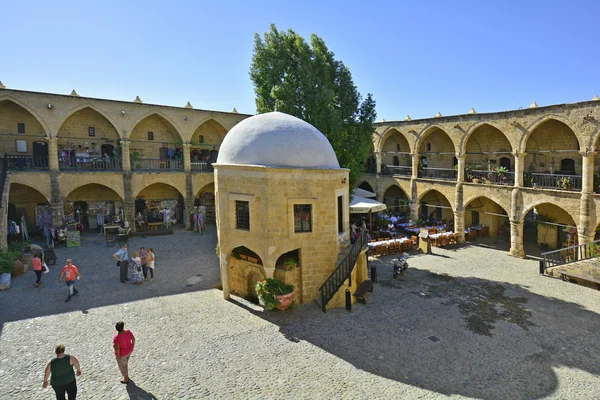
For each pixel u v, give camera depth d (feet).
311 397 27.96
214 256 67.87
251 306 45.01
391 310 44.91
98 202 91.66
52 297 46.37
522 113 71.67
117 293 48.39
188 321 40.45
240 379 30.12
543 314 44.34
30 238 79.41
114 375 30.19
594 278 53.88
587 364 33.17
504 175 80.74
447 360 33.55
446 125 87.40
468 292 52.01
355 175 67.97
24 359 32.12
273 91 61.36
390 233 82.02
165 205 100.63
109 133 91.09
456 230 86.53
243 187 44.27
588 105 61.82
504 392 28.86
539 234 83.25
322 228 45.52
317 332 38.55
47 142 84.38
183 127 93.81
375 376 30.81
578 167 75.77
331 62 68.44
